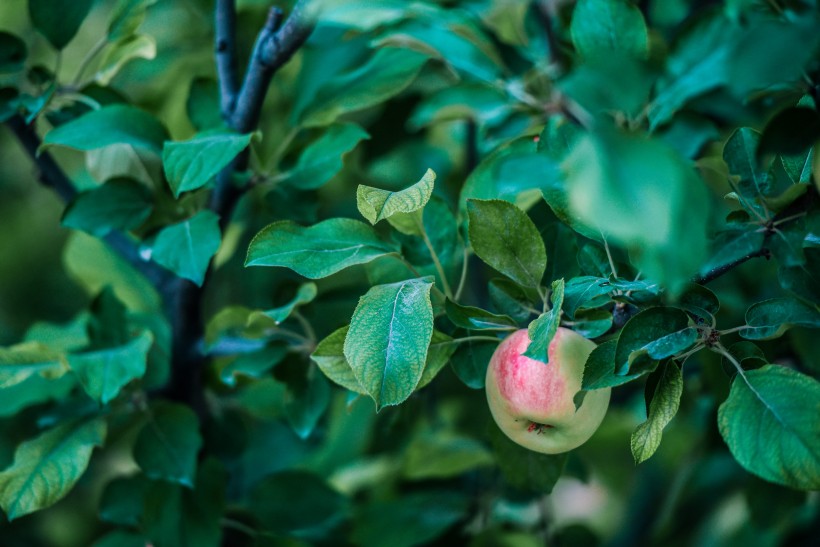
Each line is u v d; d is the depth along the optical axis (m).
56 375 1.07
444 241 1.04
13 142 1.87
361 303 0.95
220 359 1.19
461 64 1.16
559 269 1.03
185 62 1.31
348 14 1.09
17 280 1.91
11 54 1.12
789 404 0.91
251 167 1.13
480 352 1.01
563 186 0.96
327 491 1.25
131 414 1.16
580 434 0.97
